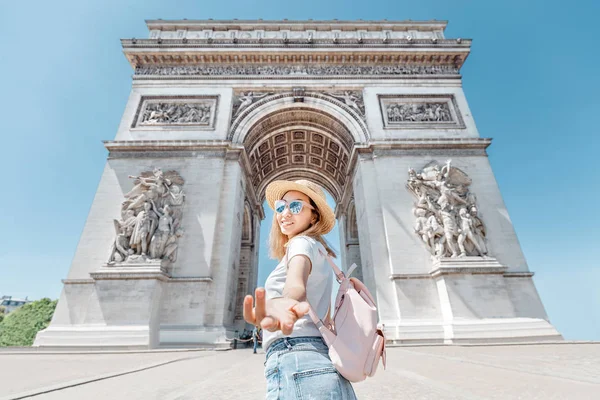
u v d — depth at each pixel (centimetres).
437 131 3141
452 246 2452
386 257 2609
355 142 3144
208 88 3316
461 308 2225
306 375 163
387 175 2888
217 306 2370
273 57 3475
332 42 3519
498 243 2575
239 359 1416
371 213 2795
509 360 1160
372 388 704
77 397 628
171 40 3419
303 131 3778
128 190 2711
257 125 3300
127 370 1023
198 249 2503
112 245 2373
